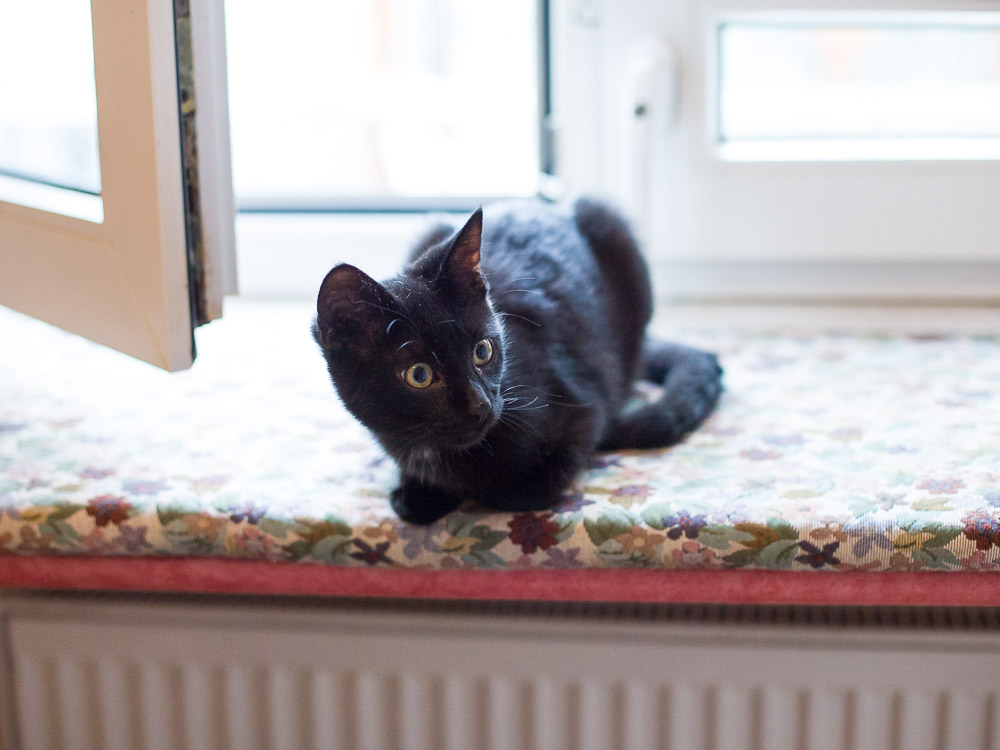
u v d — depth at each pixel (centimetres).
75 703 99
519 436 86
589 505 86
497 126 142
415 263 89
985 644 87
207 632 95
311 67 153
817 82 129
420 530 85
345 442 102
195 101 80
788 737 92
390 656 94
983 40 125
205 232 84
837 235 129
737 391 111
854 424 101
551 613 93
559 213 118
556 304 99
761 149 130
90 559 90
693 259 134
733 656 90
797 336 128
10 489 91
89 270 88
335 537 85
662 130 128
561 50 132
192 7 78
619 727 94
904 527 81
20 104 103
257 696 97
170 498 89
